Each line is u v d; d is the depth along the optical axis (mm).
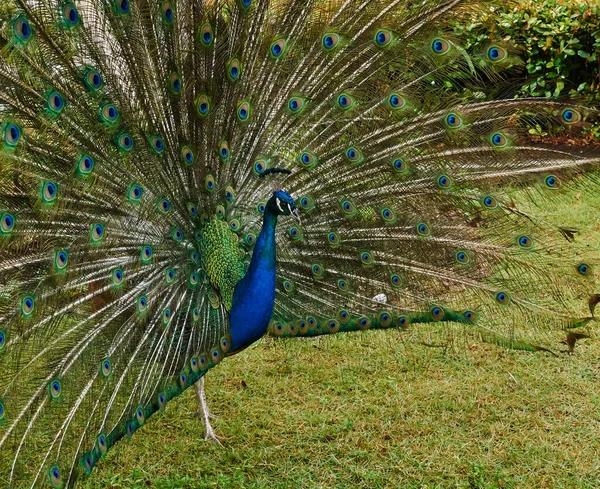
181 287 4480
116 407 3875
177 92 4207
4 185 3775
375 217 4844
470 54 4598
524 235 4680
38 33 3496
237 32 4363
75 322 3955
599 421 5273
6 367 3633
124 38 3879
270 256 4473
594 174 4387
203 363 4371
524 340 4789
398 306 4898
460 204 4730
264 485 4645
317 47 4547
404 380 5863
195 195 4562
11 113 3582
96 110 3873
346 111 4668
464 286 4801
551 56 8977
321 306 4992
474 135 4531
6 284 3795
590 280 4652
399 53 4512
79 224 4004
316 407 5520
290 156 4840
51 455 3574
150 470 4805
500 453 4938
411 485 4621
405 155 4680
